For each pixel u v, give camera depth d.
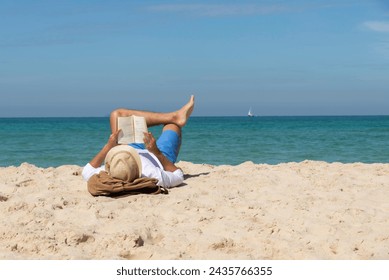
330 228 5.68
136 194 7.02
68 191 7.34
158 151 7.66
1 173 8.98
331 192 7.55
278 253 5.09
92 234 5.34
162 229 5.64
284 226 5.76
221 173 8.97
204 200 6.86
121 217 5.99
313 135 40.28
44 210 6.07
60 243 5.12
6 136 39.62
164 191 7.18
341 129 56.56
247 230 5.68
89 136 39.47
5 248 5.00
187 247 5.16
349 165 10.46
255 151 23.88
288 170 9.53
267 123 95.44
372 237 5.45
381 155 21.64
